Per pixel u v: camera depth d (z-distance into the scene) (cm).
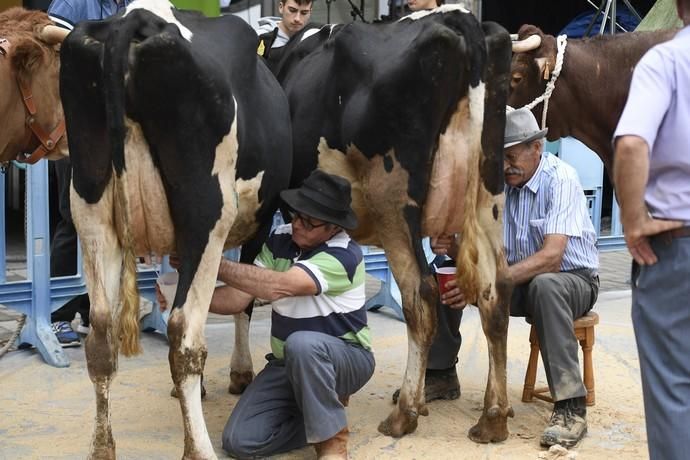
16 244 984
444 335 505
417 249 423
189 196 365
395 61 403
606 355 605
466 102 407
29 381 543
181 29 378
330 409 404
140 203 365
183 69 347
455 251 462
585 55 520
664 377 308
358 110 420
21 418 479
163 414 492
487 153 418
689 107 302
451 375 519
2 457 421
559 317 448
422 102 401
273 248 450
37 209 580
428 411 495
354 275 419
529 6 1170
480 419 450
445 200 420
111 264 373
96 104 358
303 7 578
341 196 407
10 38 432
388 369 580
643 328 315
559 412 452
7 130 443
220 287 424
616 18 1050
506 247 489
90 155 365
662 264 306
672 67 301
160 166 363
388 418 457
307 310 421
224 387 540
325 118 445
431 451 434
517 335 653
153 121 353
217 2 754
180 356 370
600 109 523
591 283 475
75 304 626
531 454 432
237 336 521
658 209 307
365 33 429
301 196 407
